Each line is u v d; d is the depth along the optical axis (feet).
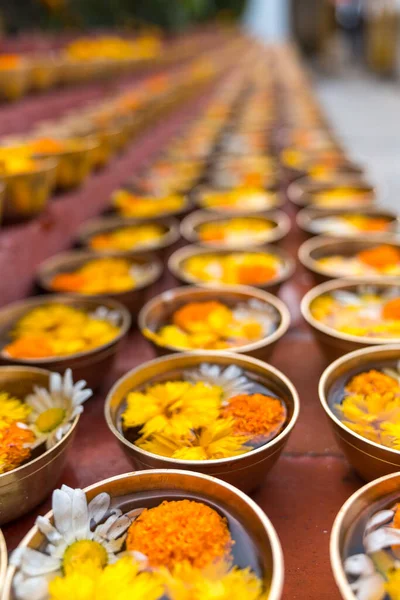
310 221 2.69
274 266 2.17
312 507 1.34
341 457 1.48
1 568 0.97
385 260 2.15
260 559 1.01
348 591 0.92
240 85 8.20
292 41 20.76
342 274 2.04
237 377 1.44
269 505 1.35
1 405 1.41
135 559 1.02
